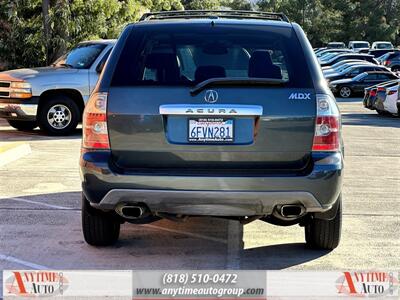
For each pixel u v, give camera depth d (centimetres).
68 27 1973
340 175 467
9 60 2127
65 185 813
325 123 463
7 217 648
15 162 984
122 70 477
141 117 461
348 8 7606
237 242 574
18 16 2091
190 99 459
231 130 458
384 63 4328
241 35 501
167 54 487
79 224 624
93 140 470
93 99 471
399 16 7706
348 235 598
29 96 1251
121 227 620
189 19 527
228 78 461
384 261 522
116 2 2084
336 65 3391
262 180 454
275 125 459
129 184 460
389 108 1961
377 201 748
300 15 7281
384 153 1166
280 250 550
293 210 470
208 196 456
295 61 479
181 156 461
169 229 616
